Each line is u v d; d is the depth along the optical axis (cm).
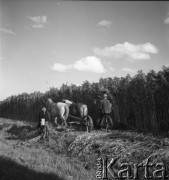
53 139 1529
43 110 1617
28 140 1611
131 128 1727
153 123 1548
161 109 1536
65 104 1792
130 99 1734
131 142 1201
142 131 1559
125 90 1766
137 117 1672
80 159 1188
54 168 1020
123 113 1775
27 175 901
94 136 1362
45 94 2953
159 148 1063
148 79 1622
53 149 1404
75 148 1291
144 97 1622
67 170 1011
